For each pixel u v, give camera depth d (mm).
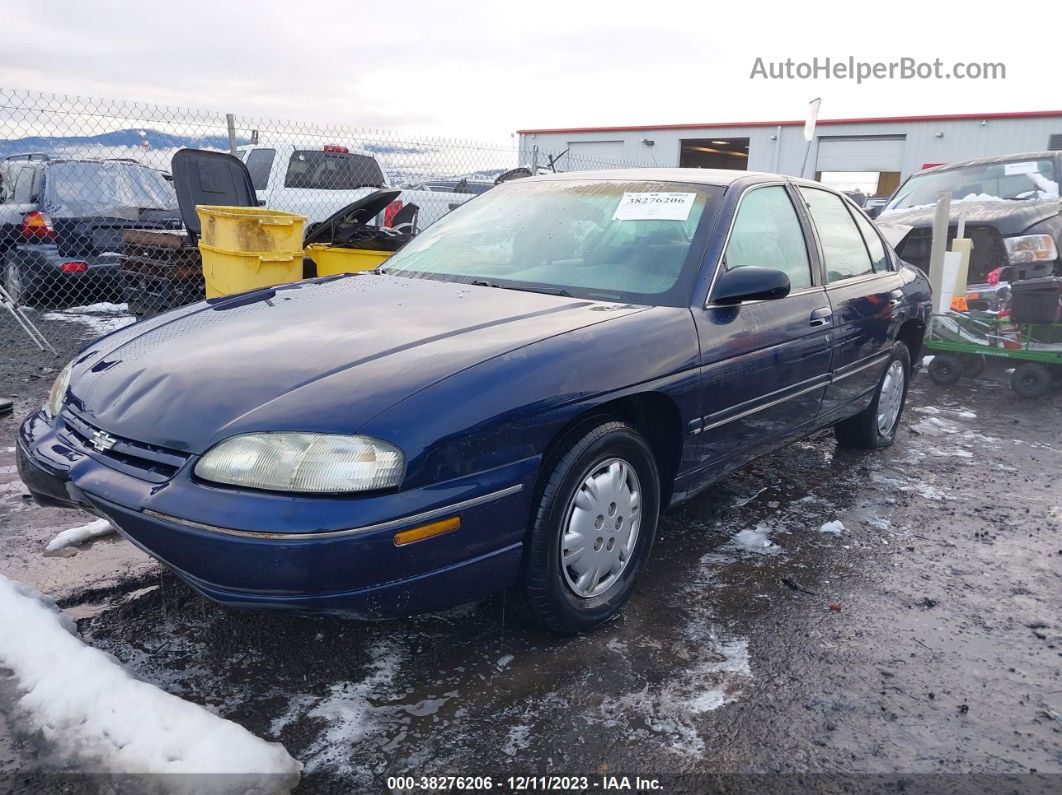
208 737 1939
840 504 3945
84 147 7562
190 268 6516
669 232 3186
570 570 2551
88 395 2451
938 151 25562
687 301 2928
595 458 2516
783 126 27578
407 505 2025
